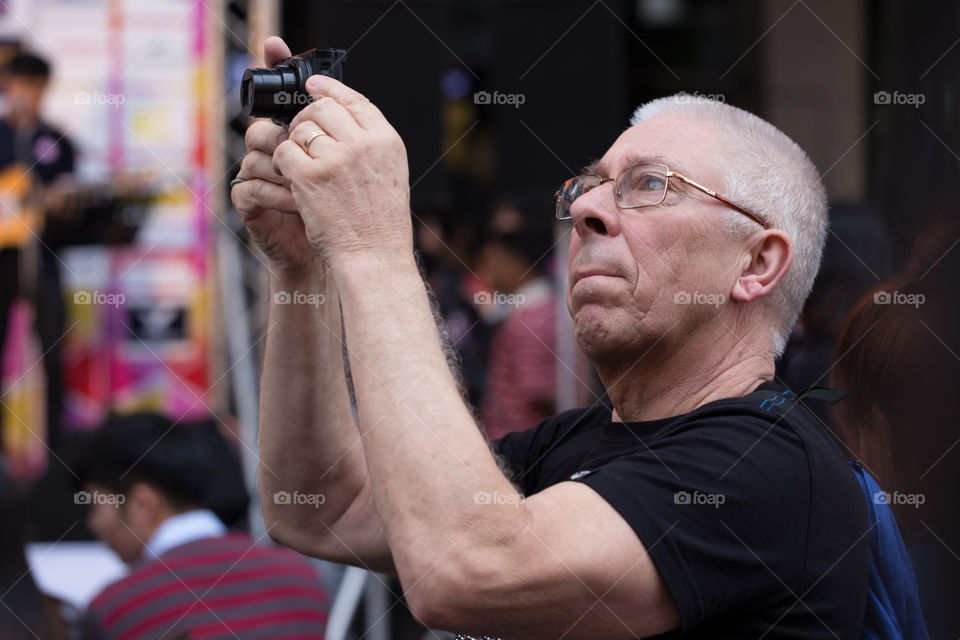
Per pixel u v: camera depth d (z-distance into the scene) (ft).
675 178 4.46
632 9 23.13
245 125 16.80
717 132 4.63
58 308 16.22
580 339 4.58
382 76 15.38
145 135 16.55
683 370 4.58
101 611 7.36
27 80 16.11
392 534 3.71
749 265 4.54
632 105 22.72
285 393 4.81
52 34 16.39
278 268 4.66
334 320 4.84
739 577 3.88
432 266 16.24
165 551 7.91
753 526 3.89
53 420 16.14
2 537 5.71
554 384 14.28
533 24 16.55
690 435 4.09
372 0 15.26
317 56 4.26
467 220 17.66
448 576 3.64
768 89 21.58
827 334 8.37
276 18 16.78
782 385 4.67
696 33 23.26
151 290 16.47
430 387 3.76
